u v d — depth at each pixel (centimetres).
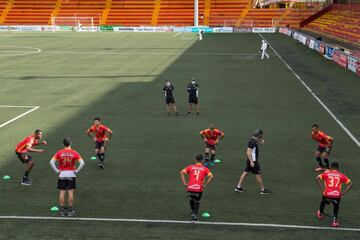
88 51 5375
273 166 1639
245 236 1133
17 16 9750
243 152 1795
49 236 1134
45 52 5297
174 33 8331
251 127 2147
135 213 1266
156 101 2706
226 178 1530
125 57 4809
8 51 5400
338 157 1728
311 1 9538
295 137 1986
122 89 3073
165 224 1199
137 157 1742
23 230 1166
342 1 8356
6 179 1518
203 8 9506
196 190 1200
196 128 2134
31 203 1337
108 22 9456
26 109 2517
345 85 3198
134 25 9306
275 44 6131
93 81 3381
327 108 2519
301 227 1181
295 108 2522
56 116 2361
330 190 1177
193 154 1777
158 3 9725
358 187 1447
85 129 2119
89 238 1124
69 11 9750
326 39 6262
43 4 10006
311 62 4400
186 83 3309
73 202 1343
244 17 9144
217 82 3350
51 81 3394
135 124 2205
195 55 4978
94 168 1628
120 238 1123
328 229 1170
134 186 1466
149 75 3650
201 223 1203
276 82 3338
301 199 1361
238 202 1340
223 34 8056
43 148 1842
